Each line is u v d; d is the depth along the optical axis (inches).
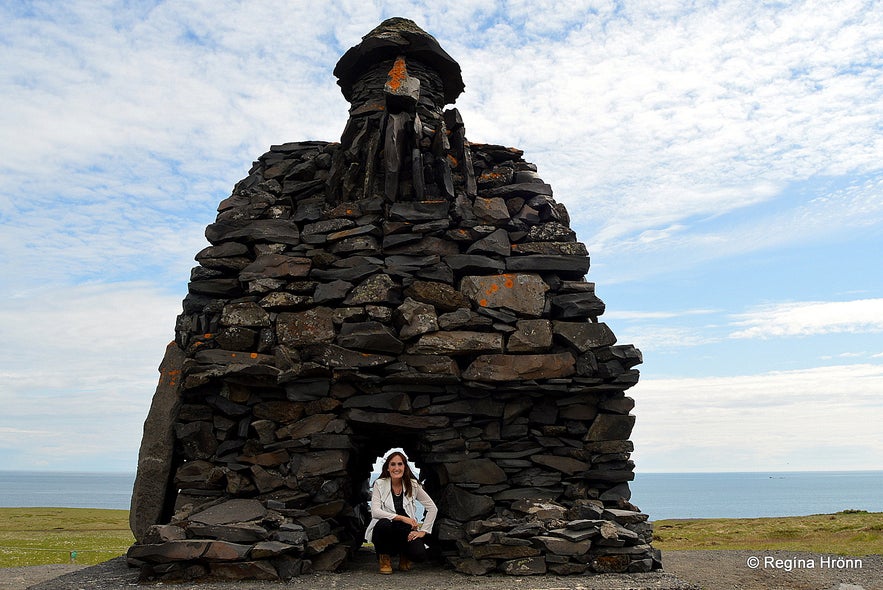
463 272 458.9
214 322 450.6
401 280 449.1
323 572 381.1
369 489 553.9
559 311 458.0
